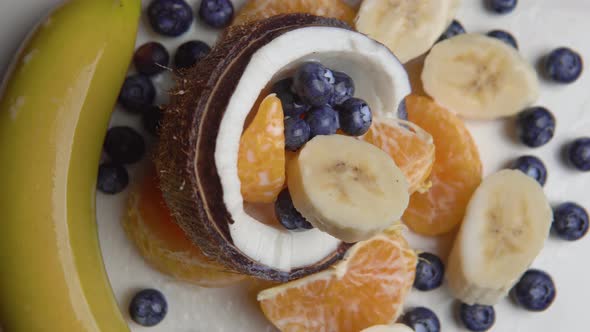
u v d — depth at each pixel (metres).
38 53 0.48
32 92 0.48
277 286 0.52
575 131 0.57
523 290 0.56
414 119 0.54
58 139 0.48
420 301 0.55
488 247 0.54
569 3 0.57
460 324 0.56
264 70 0.46
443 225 0.55
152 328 0.53
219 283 0.53
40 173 0.48
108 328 0.49
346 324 0.53
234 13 0.54
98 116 0.49
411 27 0.54
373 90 0.51
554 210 0.56
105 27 0.49
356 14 0.54
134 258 0.53
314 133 0.48
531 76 0.55
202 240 0.48
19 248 0.48
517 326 0.56
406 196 0.48
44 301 0.48
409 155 0.51
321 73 0.48
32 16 0.51
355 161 0.48
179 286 0.53
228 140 0.46
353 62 0.49
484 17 0.56
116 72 0.49
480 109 0.55
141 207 0.52
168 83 0.53
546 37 0.57
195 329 0.53
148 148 0.53
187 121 0.46
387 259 0.53
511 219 0.55
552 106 0.57
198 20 0.54
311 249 0.49
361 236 0.47
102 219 0.53
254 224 0.48
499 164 0.56
